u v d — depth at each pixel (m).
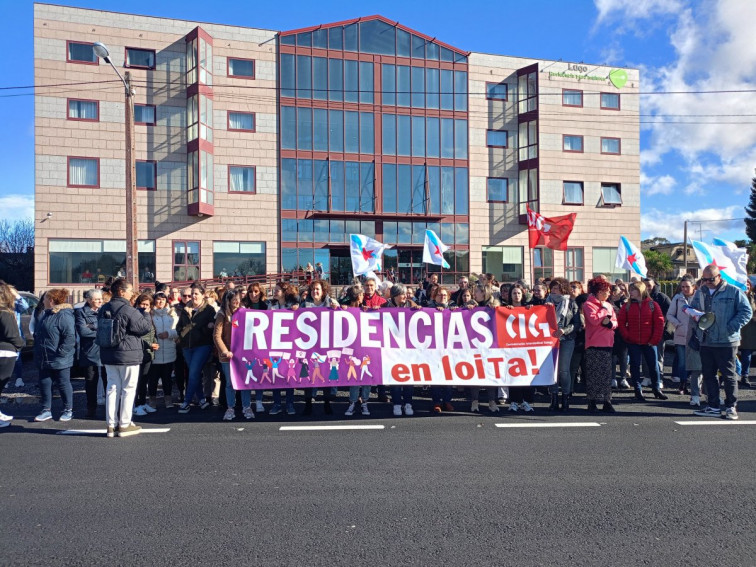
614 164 32.19
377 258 13.72
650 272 54.72
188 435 6.88
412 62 29.11
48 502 4.70
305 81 27.66
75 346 8.05
